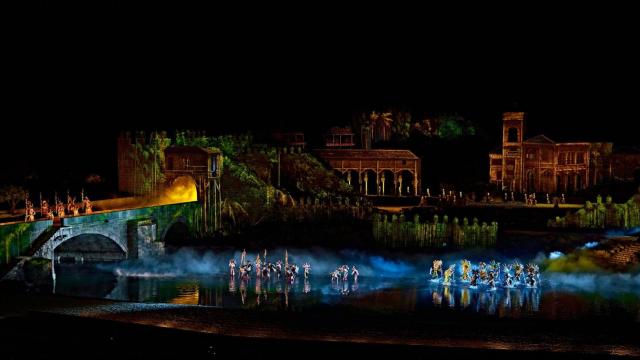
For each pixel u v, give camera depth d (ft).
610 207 253.44
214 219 268.21
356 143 361.71
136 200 271.69
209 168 265.75
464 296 185.26
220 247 247.70
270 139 334.44
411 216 277.03
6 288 174.91
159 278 210.38
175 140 285.43
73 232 202.18
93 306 155.33
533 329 146.00
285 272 212.02
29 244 189.26
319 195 305.73
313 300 181.47
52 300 159.53
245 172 286.46
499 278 208.33
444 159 359.05
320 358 124.67
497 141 365.40
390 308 171.63
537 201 306.96
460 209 281.95
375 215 252.83
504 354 128.47
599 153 324.39
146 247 232.53
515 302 177.58
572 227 254.06
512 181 324.19
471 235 240.53
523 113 323.16
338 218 279.69
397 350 129.49
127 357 122.21
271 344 131.85
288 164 319.06
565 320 156.15
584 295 184.75
